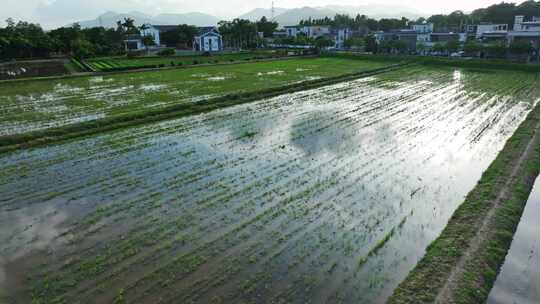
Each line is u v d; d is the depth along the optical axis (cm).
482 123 2073
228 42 8625
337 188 1267
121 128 1966
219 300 752
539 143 1623
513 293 767
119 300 754
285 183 1305
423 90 3114
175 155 1577
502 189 1191
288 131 1919
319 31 9662
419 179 1340
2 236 984
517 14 7675
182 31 8088
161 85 3259
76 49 5903
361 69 4431
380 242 951
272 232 1002
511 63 4375
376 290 783
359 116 2227
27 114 2212
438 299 733
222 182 1315
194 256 898
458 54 5866
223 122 2095
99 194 1224
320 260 884
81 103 2509
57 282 808
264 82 3403
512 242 941
